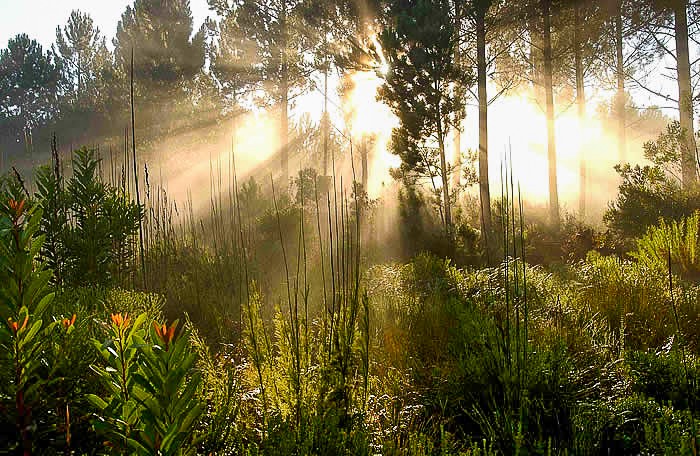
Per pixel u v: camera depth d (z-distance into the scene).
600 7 16.95
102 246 6.08
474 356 3.77
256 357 3.41
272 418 2.81
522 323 4.45
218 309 5.37
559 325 4.50
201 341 3.50
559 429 2.99
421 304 5.41
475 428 3.38
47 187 5.97
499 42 19.00
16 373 2.26
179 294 6.02
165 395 1.88
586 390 3.50
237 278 6.08
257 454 2.53
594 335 4.47
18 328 2.19
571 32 18.12
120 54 29.69
